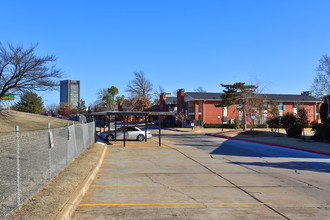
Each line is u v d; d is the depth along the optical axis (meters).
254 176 11.27
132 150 20.19
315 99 59.91
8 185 7.02
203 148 21.83
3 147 8.80
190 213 6.69
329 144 24.11
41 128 28.52
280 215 6.61
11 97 30.00
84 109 114.88
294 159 16.48
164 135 37.59
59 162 10.55
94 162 13.66
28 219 5.38
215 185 9.65
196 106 55.91
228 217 6.44
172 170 12.48
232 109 57.22
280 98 58.50
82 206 7.14
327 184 9.92
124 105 85.75
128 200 7.75
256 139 29.48
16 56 24.17
